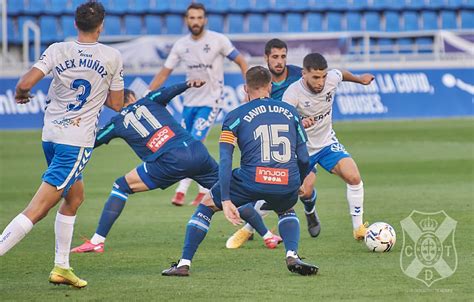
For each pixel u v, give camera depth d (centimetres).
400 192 2950
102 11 1633
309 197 2148
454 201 2717
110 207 2080
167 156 2106
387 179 3291
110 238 2258
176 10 6644
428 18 6812
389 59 5822
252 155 1720
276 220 2525
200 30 3000
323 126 2205
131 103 2150
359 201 2148
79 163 1625
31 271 1834
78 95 1619
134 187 2105
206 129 3033
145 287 1647
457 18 6869
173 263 1786
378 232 1981
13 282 1720
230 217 1678
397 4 6900
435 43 5878
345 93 5609
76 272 1814
